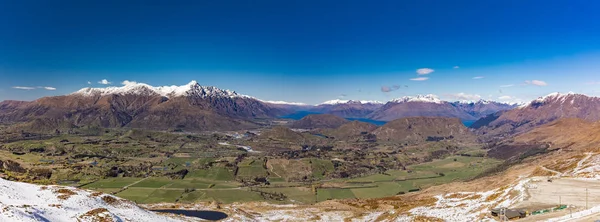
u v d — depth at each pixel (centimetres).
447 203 14412
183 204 18000
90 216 8894
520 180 14488
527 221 8662
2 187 9688
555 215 8944
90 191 11419
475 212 11269
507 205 10881
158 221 11012
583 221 7800
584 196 10788
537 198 10912
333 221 15300
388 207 17775
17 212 7412
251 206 19325
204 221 13300
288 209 18450
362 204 19538
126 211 10838
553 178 14038
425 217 11881
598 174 14975
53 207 8975
